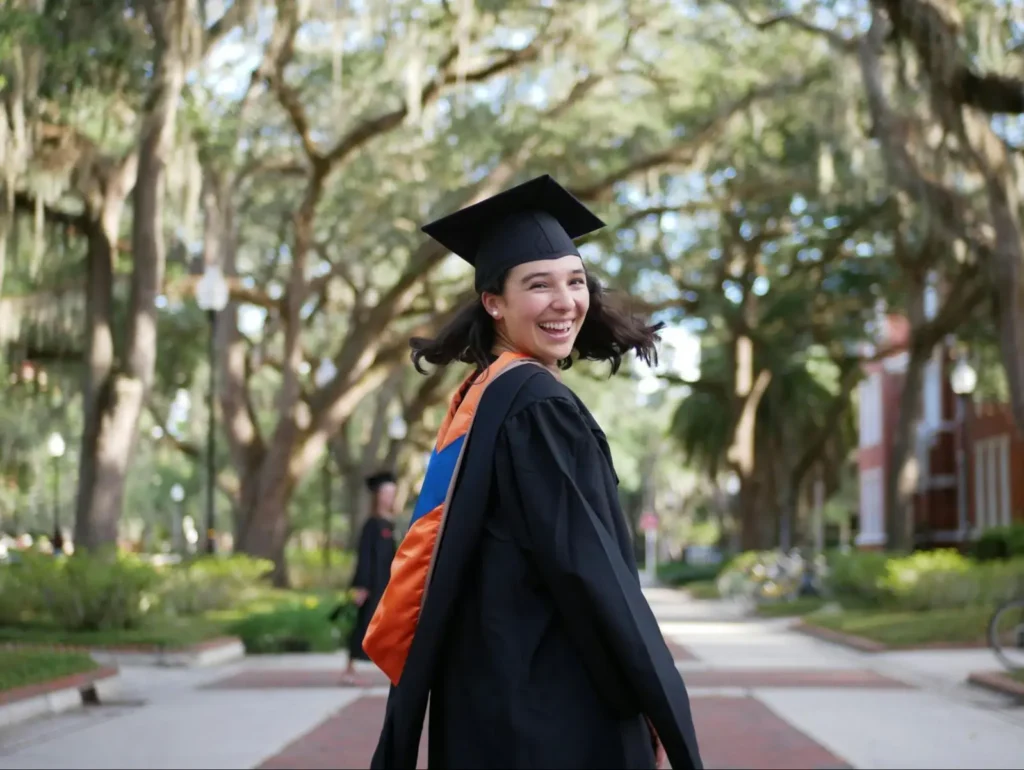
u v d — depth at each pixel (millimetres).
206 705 11953
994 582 22047
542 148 29641
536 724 3020
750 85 28578
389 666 3254
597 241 33688
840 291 38031
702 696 12516
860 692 12828
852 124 27109
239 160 28344
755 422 50031
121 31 19391
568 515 3047
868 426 56344
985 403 39344
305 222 29719
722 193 35188
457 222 3434
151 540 66188
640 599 3033
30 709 10711
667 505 91312
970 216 21625
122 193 23844
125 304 32719
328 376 43062
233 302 34406
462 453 3201
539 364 3305
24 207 22703
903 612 22562
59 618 18188
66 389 30891
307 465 31922
